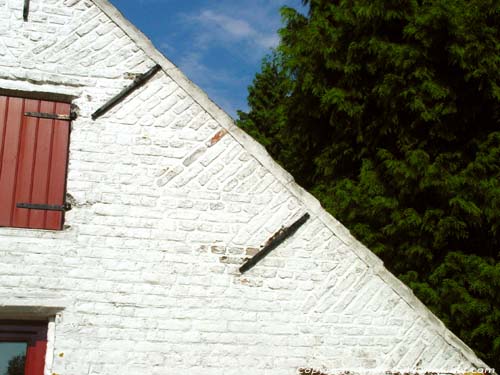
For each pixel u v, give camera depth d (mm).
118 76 6781
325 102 13492
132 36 6918
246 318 6336
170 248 6391
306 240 6656
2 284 5953
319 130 14633
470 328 10711
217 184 6648
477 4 12367
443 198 11562
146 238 6375
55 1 6879
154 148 6648
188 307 6266
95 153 6531
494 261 11211
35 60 6668
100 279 6176
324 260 6625
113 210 6395
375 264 6676
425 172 11500
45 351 6023
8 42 6664
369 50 12867
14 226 6215
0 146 6410
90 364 5934
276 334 6344
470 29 12008
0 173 6332
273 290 6461
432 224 11430
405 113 12430
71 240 6223
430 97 11984
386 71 12906
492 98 11977
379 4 12859
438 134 11922
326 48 13742
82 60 6762
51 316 6051
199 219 6523
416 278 11453
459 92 12172
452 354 6551
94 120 6625
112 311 6113
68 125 6625
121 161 6551
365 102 13203
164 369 6055
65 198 6367
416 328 6582
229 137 6812
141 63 6859
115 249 6289
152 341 6105
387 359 6445
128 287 6207
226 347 6223
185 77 6895
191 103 6848
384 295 6621
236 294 6383
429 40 12047
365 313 6539
